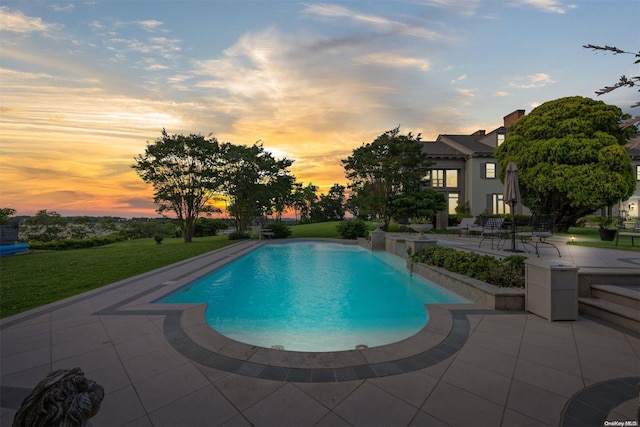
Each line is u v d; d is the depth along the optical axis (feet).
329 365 9.41
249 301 20.58
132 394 7.91
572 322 13.07
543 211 60.75
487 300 15.57
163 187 63.36
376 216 74.95
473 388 8.07
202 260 34.42
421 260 26.23
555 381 8.38
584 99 55.26
